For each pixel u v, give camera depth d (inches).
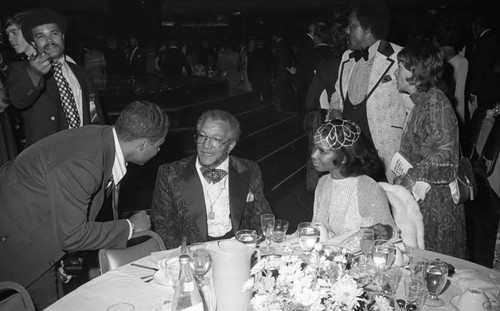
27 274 95.6
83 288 79.7
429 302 73.0
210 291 68.2
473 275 79.2
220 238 114.2
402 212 103.2
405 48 120.8
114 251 96.3
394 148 147.9
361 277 70.4
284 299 57.7
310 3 680.4
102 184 96.0
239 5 691.4
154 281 81.6
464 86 185.8
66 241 89.7
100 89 311.1
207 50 569.9
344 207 101.7
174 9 678.5
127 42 495.2
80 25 584.7
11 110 140.9
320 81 178.5
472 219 194.7
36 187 91.0
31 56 125.6
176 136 289.0
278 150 310.0
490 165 168.4
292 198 227.0
